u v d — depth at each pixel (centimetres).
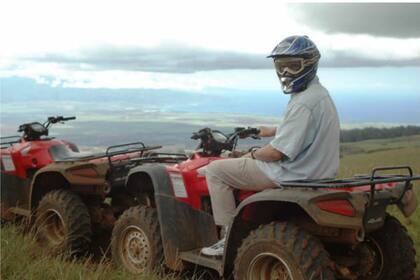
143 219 525
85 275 481
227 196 458
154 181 518
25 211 727
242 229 427
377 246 436
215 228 496
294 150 410
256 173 441
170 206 511
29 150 744
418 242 621
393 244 429
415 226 707
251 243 397
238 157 491
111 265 544
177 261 498
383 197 384
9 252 518
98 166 629
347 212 363
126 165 643
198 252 495
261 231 394
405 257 427
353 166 1323
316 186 369
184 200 508
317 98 414
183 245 502
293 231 381
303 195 368
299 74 416
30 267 482
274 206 426
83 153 715
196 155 529
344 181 381
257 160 443
